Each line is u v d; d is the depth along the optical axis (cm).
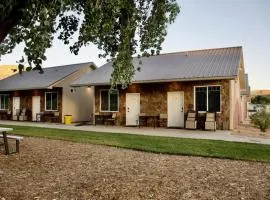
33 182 630
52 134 1492
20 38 506
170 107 1958
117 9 596
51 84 2439
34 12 460
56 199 528
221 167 769
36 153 954
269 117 1798
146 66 2230
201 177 669
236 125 2047
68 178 661
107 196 542
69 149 1035
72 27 699
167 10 722
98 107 2275
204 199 525
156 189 580
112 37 777
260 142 1245
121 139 1299
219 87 1784
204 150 1015
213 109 1803
